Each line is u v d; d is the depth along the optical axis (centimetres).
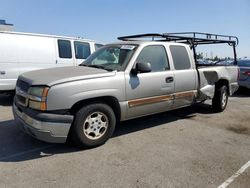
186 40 682
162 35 613
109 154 431
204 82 652
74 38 910
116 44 562
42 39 832
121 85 470
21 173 364
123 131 550
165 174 370
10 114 675
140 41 550
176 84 570
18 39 782
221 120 659
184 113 718
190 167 393
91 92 429
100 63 531
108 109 459
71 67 511
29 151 438
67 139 456
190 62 618
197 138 521
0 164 390
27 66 795
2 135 510
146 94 511
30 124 409
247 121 656
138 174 368
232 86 772
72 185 336
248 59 1166
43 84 404
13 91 786
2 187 328
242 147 479
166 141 498
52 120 400
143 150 452
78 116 425
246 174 377
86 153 432
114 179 353
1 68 753
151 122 621
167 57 563
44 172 367
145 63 478
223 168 393
